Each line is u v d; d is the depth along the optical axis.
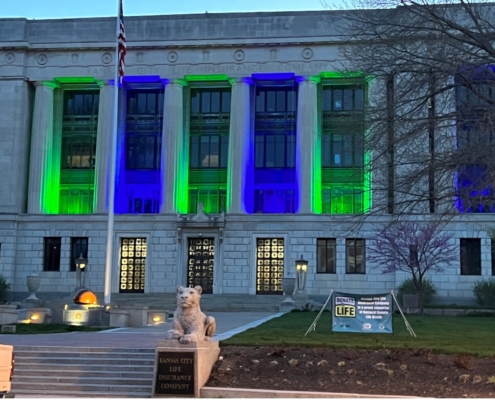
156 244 57.41
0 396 14.50
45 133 59.66
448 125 24.55
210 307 48.69
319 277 55.72
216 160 60.69
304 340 23.70
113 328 33.72
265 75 58.19
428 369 19.80
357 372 19.72
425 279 53.97
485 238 54.19
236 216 56.88
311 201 56.84
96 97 62.19
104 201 58.47
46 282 57.97
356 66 33.34
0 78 59.84
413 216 47.56
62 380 20.16
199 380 18.62
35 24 60.62
